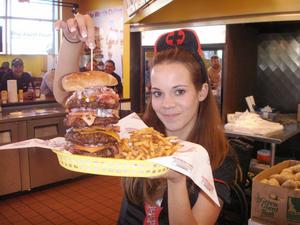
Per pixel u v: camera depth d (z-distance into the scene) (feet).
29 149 12.76
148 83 11.83
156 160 2.77
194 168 2.82
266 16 8.79
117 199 12.41
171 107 3.51
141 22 11.08
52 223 10.50
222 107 10.34
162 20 10.69
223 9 9.47
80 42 3.76
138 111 12.21
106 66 16.90
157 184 3.73
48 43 18.63
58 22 3.56
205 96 3.85
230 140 8.55
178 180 3.01
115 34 16.87
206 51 10.45
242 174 8.20
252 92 12.32
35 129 12.84
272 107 12.21
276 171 7.38
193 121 3.91
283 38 11.66
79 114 3.34
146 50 11.68
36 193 13.05
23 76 16.05
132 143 3.20
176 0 9.92
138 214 3.95
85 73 3.52
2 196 12.42
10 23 17.08
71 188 13.61
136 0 7.88
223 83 10.25
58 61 3.84
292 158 11.34
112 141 3.28
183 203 3.05
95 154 3.14
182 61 3.53
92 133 3.23
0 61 17.04
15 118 12.16
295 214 5.85
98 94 3.45
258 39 12.23
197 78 3.63
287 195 5.89
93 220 10.71
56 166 13.69
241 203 8.05
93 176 14.99
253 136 8.91
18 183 12.55
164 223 3.70
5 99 14.53
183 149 3.18
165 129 4.17
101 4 17.69
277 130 9.17
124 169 2.80
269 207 6.10
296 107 11.73
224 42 10.06
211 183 2.88
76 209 11.54
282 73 11.87
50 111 13.93
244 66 11.28
